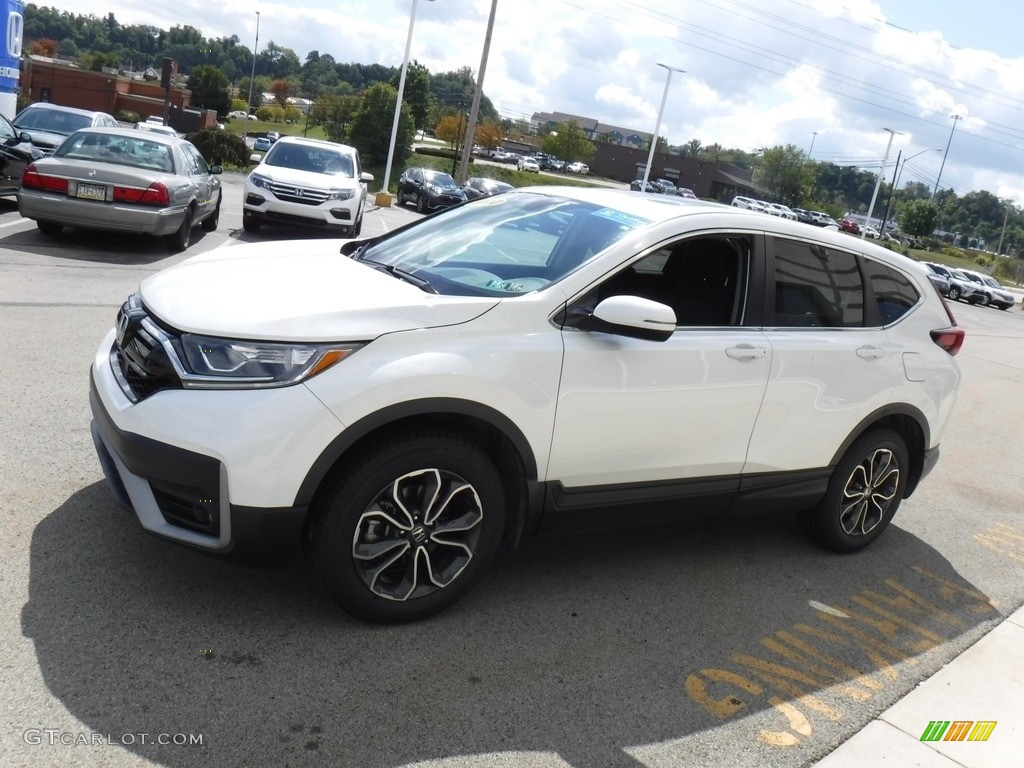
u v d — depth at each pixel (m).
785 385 3.88
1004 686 3.53
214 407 2.76
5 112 19.05
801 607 3.94
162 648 2.82
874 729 3.07
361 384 2.83
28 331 6.18
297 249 4.08
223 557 2.86
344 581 2.98
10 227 10.85
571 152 105.88
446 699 2.81
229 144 38.75
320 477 2.83
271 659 2.86
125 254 10.20
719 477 3.85
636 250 3.47
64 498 3.70
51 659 2.68
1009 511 6.09
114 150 10.72
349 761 2.46
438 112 118.00
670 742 2.81
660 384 3.46
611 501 3.54
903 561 4.75
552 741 2.71
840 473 4.36
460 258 3.66
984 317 32.34
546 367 3.18
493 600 3.51
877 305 4.40
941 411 4.68
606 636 3.38
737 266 3.81
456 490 3.11
